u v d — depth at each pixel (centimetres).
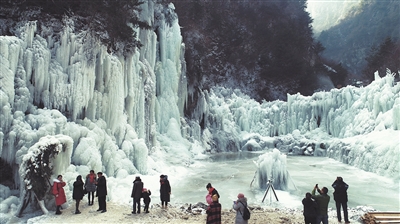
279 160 1727
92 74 1658
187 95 3812
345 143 2883
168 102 3150
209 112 4303
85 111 1652
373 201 1428
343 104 3734
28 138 1217
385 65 6500
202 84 4562
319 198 911
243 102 4847
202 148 3703
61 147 1146
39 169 1076
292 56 7012
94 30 1738
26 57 1398
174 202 1380
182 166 2467
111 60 1822
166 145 2827
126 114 2050
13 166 1213
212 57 6438
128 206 1236
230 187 1730
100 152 1606
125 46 2019
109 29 1880
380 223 1002
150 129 2519
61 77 1527
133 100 2080
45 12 1664
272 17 8225
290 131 4341
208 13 6700
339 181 1084
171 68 3228
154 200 1392
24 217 1054
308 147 3700
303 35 8400
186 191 1616
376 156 2147
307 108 4188
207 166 2597
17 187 1215
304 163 2806
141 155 1866
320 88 7369
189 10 6169
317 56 8675
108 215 1088
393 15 11219
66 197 1177
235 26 7194
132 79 2083
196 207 1262
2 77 1238
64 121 1409
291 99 4397
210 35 6594
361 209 1251
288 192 1622
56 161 1155
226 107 4559
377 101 2914
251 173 2211
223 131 4256
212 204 798
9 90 1255
